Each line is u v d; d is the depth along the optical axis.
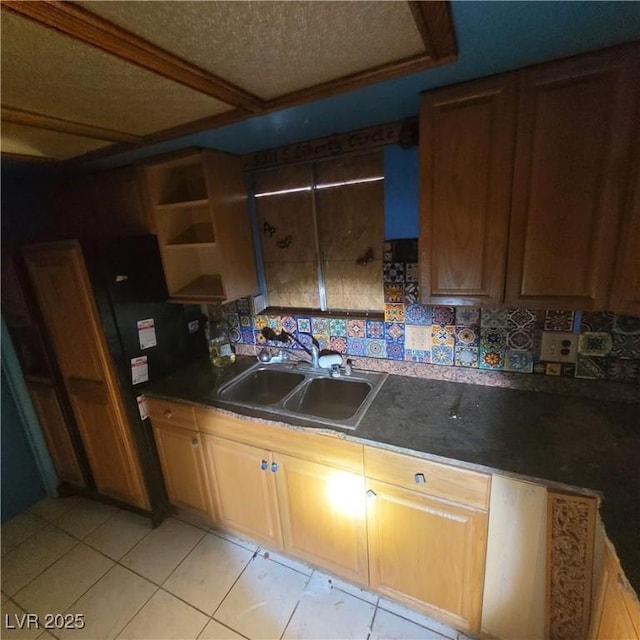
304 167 1.83
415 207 1.63
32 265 1.92
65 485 2.45
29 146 1.54
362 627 1.54
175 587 1.77
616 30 0.87
